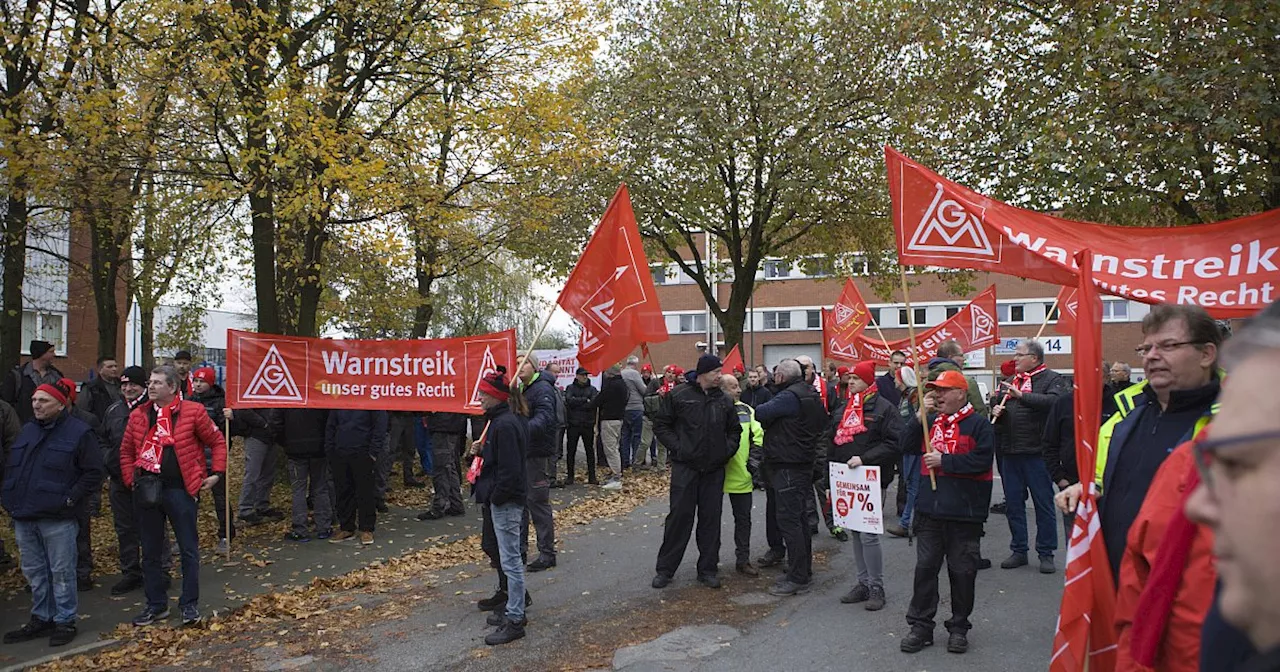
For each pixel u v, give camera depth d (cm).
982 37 1259
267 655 580
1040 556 759
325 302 1769
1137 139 1011
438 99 1253
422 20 1180
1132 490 319
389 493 1277
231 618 664
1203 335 304
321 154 978
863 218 2011
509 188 1336
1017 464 773
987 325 1283
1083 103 1102
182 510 643
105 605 709
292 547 909
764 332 4772
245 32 1045
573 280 728
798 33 1908
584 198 1930
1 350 1162
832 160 1872
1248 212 1097
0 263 1197
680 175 1995
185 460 643
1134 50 1021
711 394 736
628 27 1994
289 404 908
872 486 646
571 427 1405
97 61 991
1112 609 327
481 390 609
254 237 1232
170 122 1062
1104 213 1210
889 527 985
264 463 1034
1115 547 323
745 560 773
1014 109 1240
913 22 1347
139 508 643
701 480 742
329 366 916
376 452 991
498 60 1260
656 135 1912
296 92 1028
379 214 1179
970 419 540
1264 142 994
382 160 1003
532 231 1549
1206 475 129
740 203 2116
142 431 646
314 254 1233
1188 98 948
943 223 559
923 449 570
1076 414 355
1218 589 152
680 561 747
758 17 1916
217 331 3878
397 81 1255
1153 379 313
